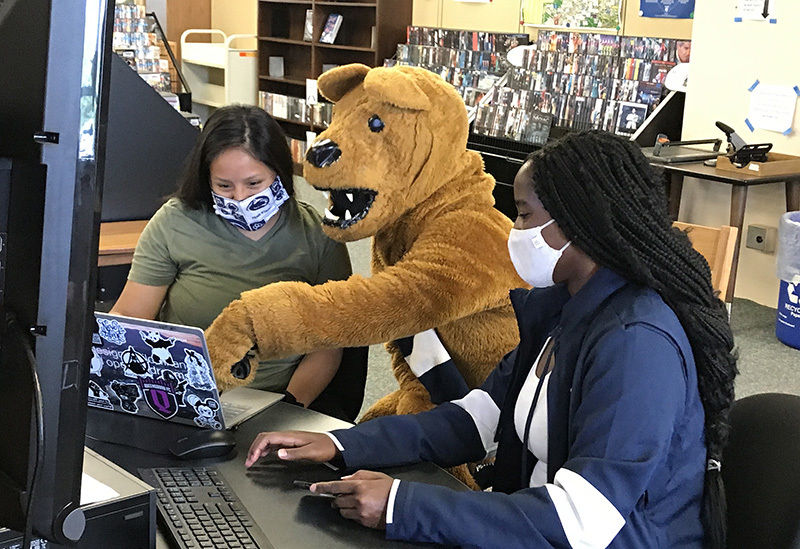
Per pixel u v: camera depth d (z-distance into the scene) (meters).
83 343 0.78
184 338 1.46
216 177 1.94
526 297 1.50
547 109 5.53
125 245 2.75
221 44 9.96
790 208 4.46
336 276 2.09
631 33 5.62
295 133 8.73
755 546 1.30
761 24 4.58
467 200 1.98
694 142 4.71
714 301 1.36
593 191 1.30
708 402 1.32
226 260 2.04
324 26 8.16
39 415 0.75
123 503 1.03
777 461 1.31
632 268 1.29
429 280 1.85
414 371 2.06
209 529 1.25
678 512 1.29
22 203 0.74
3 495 0.81
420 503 1.25
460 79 6.34
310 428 1.66
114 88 2.92
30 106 0.72
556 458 1.36
